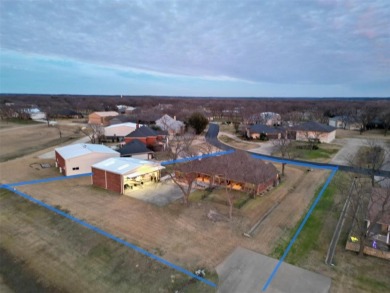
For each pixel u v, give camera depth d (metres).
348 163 37.69
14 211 23.02
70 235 19.31
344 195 26.38
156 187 28.11
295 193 27.19
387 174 30.12
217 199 25.31
